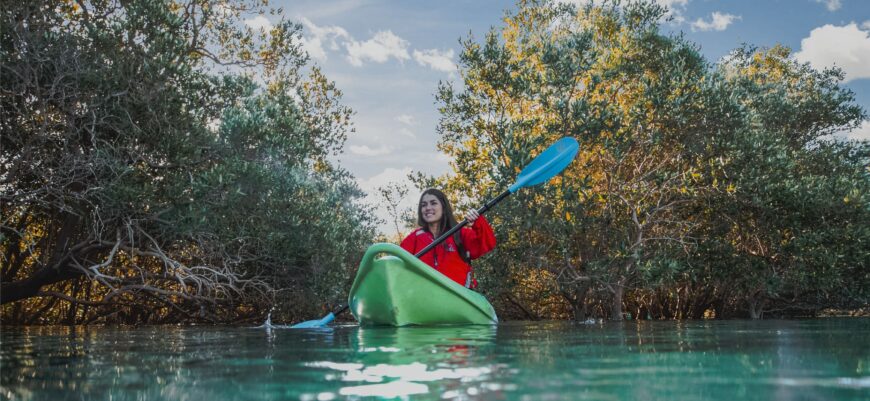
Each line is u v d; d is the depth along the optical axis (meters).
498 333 3.17
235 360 1.71
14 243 8.33
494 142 8.35
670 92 7.96
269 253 8.09
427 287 4.40
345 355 1.83
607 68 8.17
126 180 6.74
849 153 12.48
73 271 7.56
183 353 1.97
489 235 5.00
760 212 8.16
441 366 1.50
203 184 6.86
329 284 8.45
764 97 10.58
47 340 2.90
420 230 5.29
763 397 1.03
